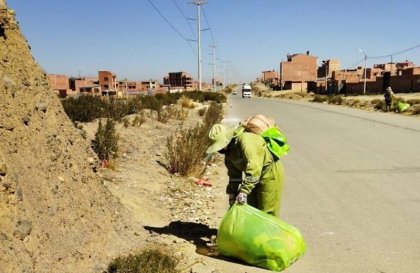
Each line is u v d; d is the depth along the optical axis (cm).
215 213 627
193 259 432
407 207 658
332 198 720
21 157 354
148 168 834
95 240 395
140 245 441
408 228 565
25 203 331
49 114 433
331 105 3891
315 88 10112
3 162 321
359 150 1212
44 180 370
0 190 308
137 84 11338
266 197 461
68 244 356
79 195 412
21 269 294
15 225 309
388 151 1182
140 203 599
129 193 639
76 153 453
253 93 13238
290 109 3347
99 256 384
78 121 1302
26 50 434
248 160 428
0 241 291
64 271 333
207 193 745
